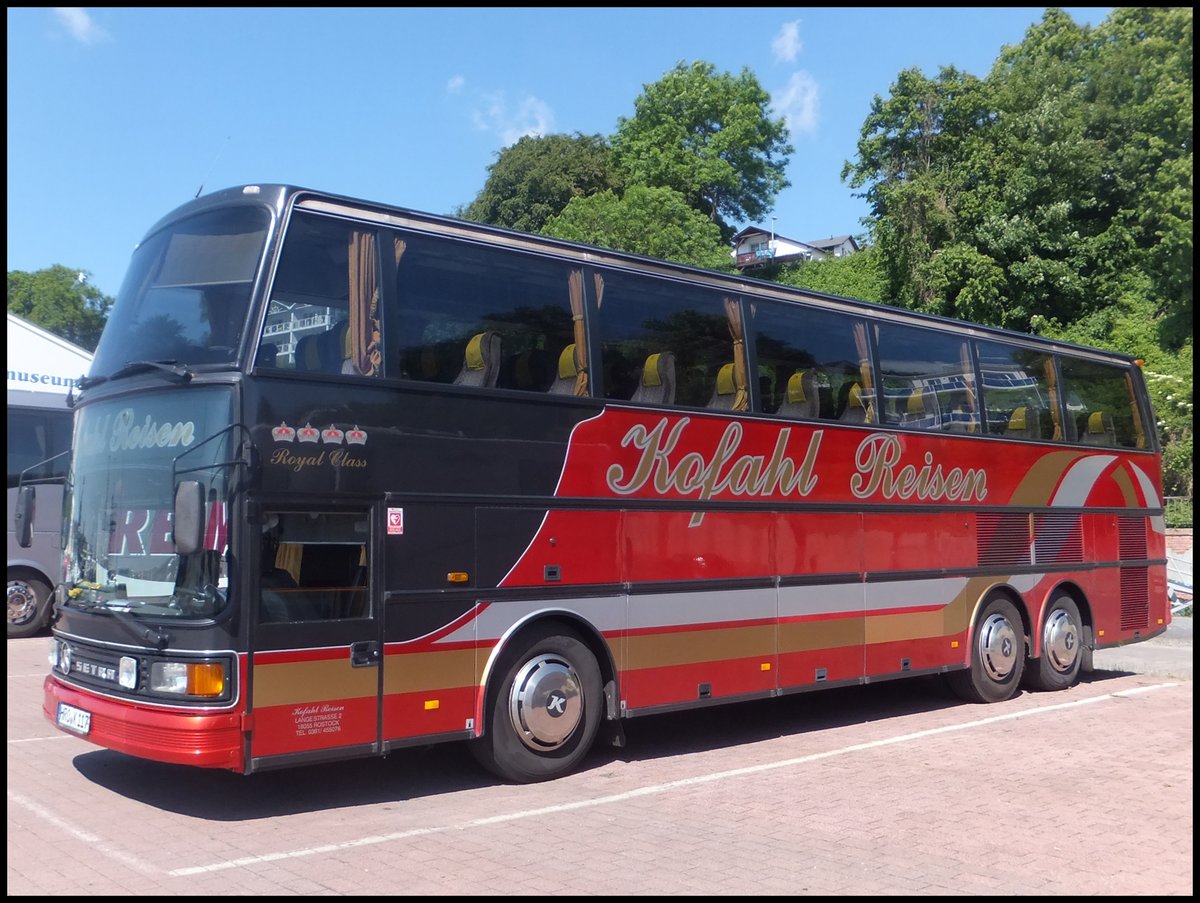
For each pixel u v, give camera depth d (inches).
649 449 355.3
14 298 2322.8
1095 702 495.5
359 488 285.9
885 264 1555.1
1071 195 1362.0
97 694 283.9
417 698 293.4
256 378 269.7
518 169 2095.2
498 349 320.8
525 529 320.5
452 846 252.7
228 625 260.7
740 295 394.9
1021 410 519.2
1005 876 236.8
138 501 283.3
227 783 316.2
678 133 2214.6
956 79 1464.1
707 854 249.3
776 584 392.5
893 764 356.8
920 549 454.0
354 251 293.1
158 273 301.3
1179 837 270.8
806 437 409.1
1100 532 555.8
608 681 342.3
